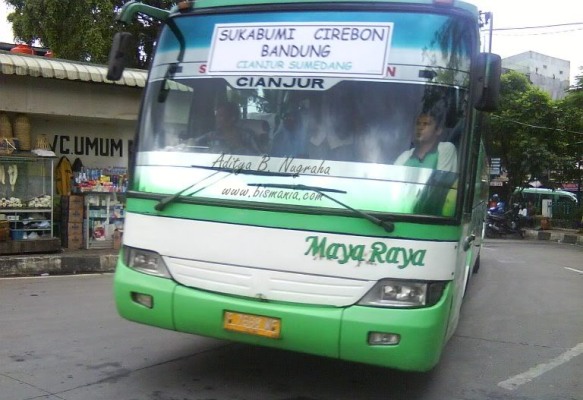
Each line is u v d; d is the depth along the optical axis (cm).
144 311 396
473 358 557
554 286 1005
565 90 2572
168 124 419
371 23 386
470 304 820
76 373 455
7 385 423
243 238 369
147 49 1786
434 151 366
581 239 2108
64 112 1063
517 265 1293
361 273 348
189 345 537
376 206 354
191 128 410
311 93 386
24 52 1120
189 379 450
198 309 376
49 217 1031
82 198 1080
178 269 387
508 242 2070
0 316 629
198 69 419
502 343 615
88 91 1089
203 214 380
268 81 396
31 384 427
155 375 457
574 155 2361
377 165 363
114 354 505
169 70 431
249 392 429
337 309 351
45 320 616
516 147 2344
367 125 372
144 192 405
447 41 379
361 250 348
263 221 365
